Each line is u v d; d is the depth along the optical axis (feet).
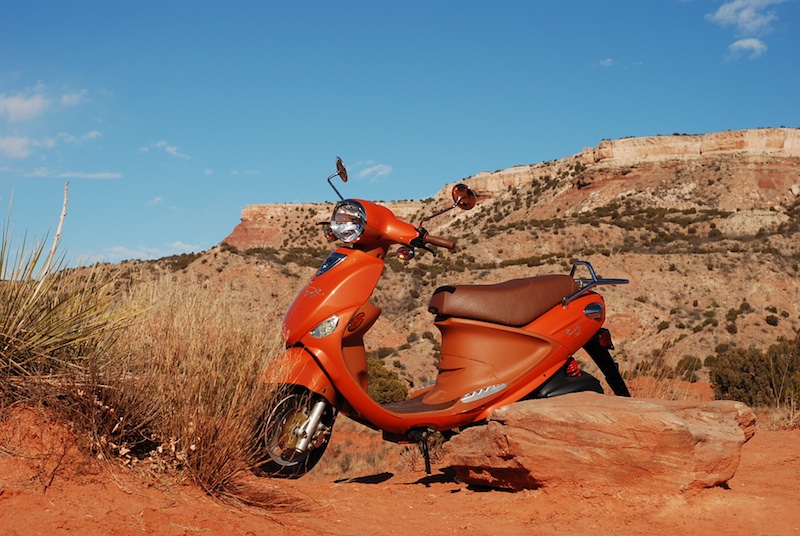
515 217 397.19
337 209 17.48
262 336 16.10
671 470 14.60
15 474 11.27
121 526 10.56
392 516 14.34
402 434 17.72
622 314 171.12
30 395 12.92
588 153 402.52
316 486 16.14
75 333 14.16
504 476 16.11
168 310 15.92
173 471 13.17
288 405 16.21
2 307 13.74
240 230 505.25
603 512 14.53
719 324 158.10
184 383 14.12
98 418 12.94
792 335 151.53
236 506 12.96
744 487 16.47
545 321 18.58
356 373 16.92
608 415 14.88
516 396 18.21
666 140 385.09
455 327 18.44
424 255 209.77
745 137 374.63
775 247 220.43
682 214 283.38
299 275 146.72
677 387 25.72
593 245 248.11
